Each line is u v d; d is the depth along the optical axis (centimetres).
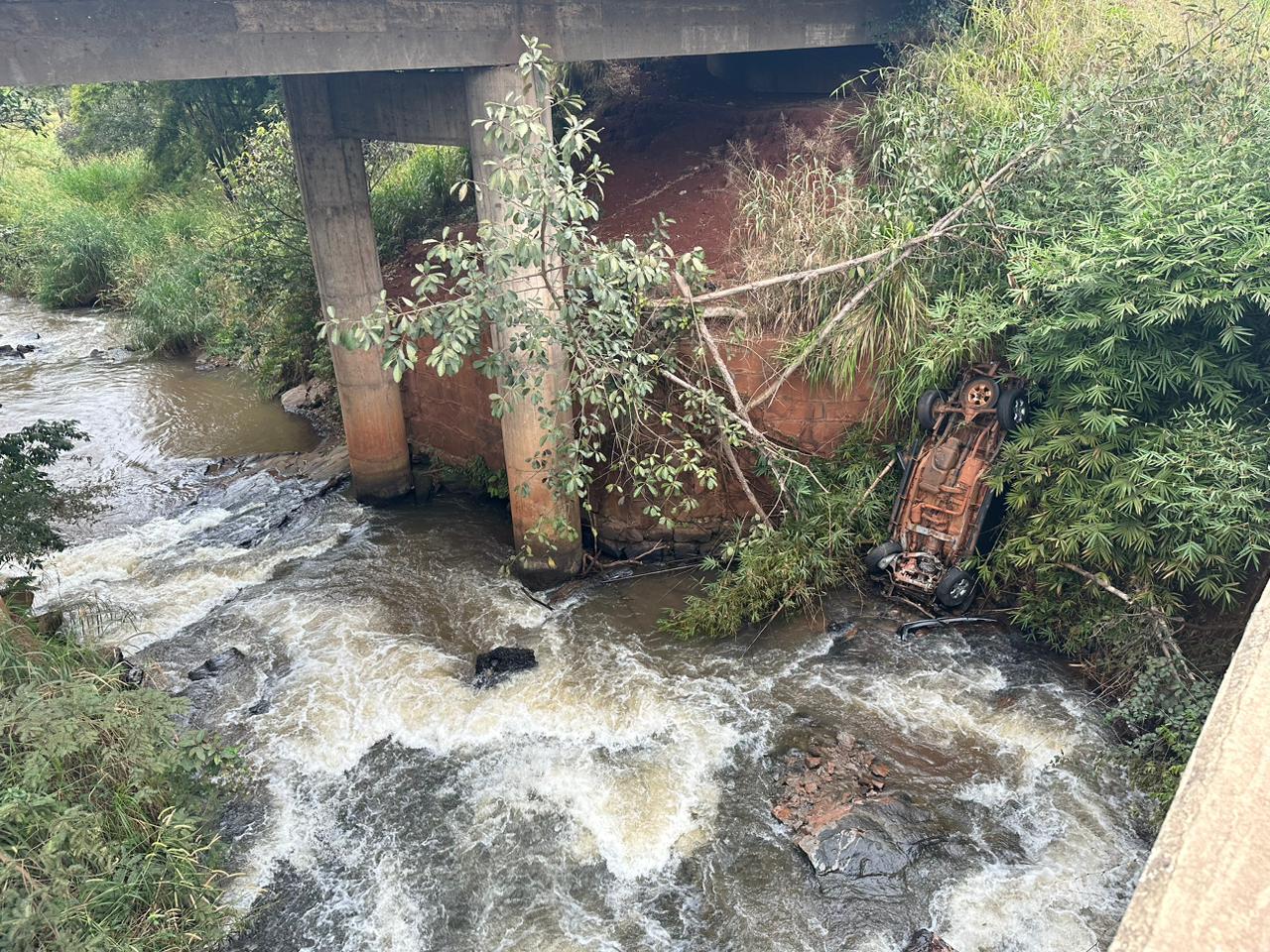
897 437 958
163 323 1816
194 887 585
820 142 1096
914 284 907
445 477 1195
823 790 700
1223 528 662
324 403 1473
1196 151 797
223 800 702
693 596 923
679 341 950
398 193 1436
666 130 1317
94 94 2647
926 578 877
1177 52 977
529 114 693
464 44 754
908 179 930
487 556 1048
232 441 1406
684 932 602
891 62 1271
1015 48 1104
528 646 890
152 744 571
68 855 502
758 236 1013
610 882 641
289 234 1421
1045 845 647
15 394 1616
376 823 695
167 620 945
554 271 835
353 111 950
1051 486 808
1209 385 727
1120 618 757
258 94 2075
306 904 627
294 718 800
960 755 733
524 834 682
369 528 1120
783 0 1064
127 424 1477
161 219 2241
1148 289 717
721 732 770
